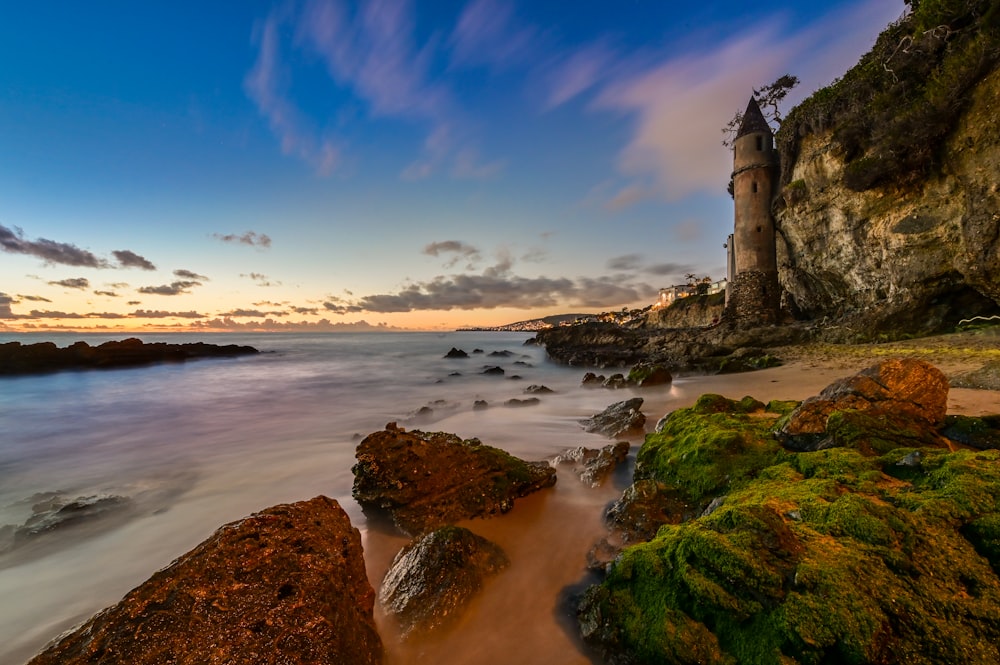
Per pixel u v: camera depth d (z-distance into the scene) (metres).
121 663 2.70
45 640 5.01
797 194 31.73
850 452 5.59
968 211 19.58
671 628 3.65
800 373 17.66
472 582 4.95
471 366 39.28
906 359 7.17
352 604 3.85
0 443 13.96
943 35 20.89
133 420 17.30
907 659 2.92
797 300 38.19
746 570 3.50
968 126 19.36
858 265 28.48
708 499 6.23
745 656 3.29
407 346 79.62
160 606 3.02
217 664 2.82
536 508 7.40
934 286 22.27
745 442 6.91
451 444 8.05
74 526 7.76
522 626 4.50
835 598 3.18
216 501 8.84
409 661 4.13
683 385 18.42
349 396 22.81
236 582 3.29
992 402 9.35
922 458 4.99
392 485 7.23
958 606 3.12
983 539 3.59
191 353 48.28
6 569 6.46
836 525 3.92
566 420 14.53
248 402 21.27
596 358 34.44
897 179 23.23
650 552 4.25
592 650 4.08
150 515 8.23
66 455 12.55
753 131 36.91
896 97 23.19
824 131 29.61
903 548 3.58
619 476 8.45
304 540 3.89
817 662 3.04
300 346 78.88
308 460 11.45
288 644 3.06
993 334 18.73
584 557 5.76
